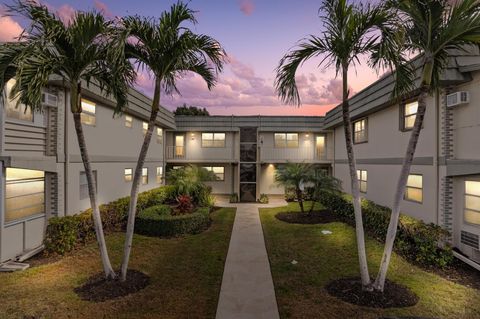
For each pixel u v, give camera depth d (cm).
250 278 625
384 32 498
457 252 746
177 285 584
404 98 902
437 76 557
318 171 1335
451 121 779
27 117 752
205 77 647
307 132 1942
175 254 777
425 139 866
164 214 1108
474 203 725
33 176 793
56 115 832
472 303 506
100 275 614
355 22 503
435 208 811
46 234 770
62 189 856
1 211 679
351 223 1109
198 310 488
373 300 506
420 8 473
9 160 673
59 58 502
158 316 466
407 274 631
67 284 574
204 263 714
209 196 1603
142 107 1379
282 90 599
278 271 664
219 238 947
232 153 1917
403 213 981
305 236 960
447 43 482
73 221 780
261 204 1694
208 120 1908
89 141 1012
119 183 1257
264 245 875
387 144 1117
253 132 1889
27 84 479
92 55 524
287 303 512
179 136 1952
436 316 463
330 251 796
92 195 568
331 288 563
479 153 702
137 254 766
